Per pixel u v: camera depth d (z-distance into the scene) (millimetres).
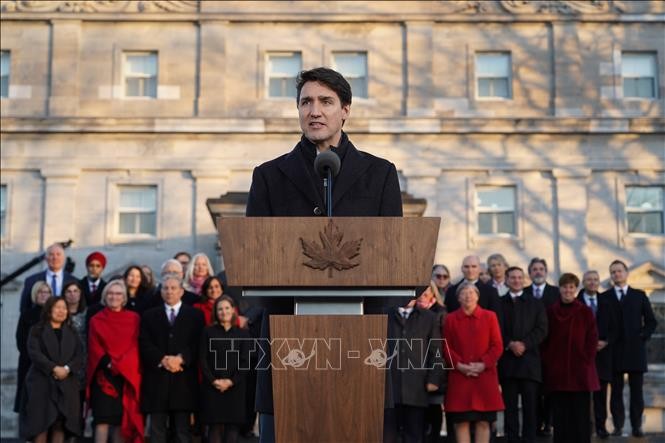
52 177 27391
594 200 27781
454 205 27656
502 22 28531
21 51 28031
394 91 28250
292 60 28594
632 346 13617
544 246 27547
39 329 11023
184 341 11008
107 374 10914
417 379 10977
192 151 27719
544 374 11852
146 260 27297
